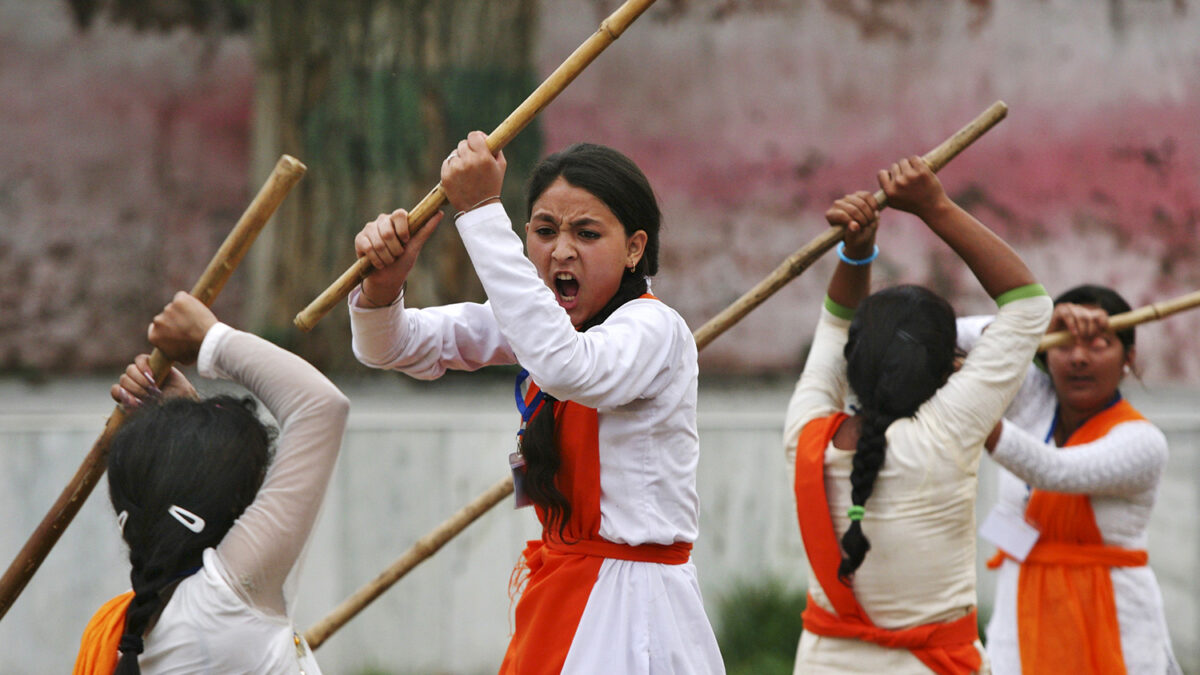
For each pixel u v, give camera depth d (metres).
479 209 8.38
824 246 11.24
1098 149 28.25
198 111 28.44
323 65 23.52
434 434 19.36
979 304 27.92
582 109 27.61
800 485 10.93
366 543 19.14
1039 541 13.82
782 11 27.92
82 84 28.16
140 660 7.39
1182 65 28.39
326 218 23.61
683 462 9.00
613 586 8.82
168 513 7.45
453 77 23.36
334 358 24.19
